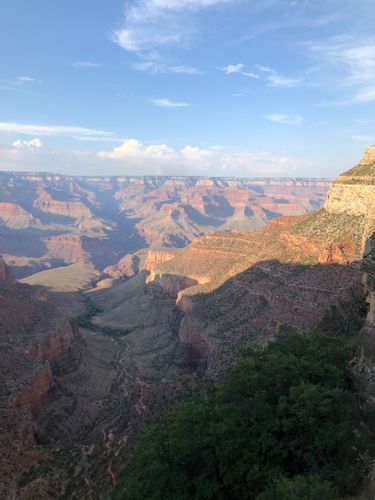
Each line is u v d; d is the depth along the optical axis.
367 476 25.95
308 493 22.31
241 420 30.33
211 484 28.27
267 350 39.53
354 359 35.38
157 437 32.50
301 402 28.53
